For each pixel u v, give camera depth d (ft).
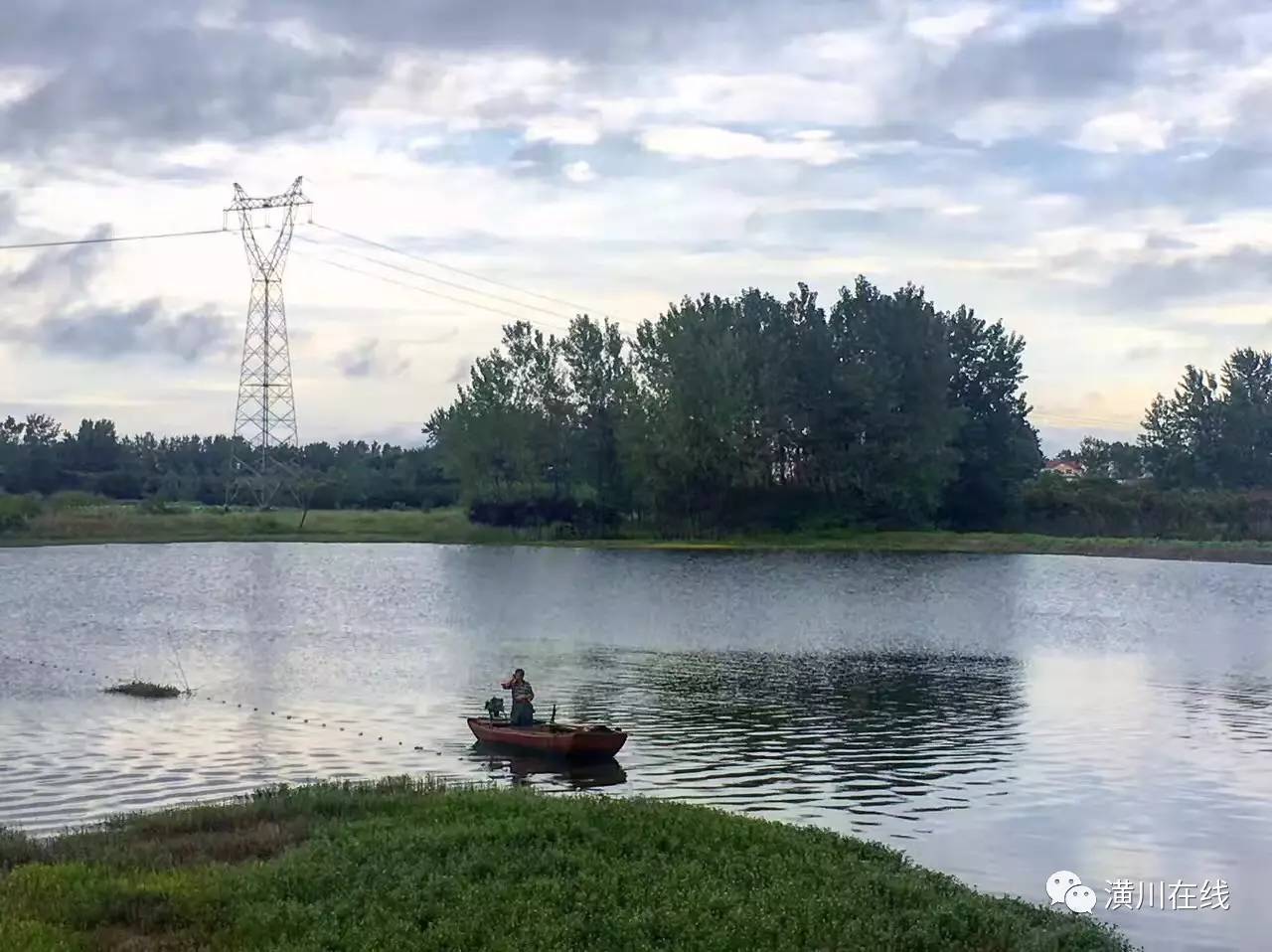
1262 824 93.71
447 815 77.36
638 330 477.36
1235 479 615.98
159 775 104.12
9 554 401.49
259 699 144.97
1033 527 513.04
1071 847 87.15
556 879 63.16
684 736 125.59
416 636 211.00
